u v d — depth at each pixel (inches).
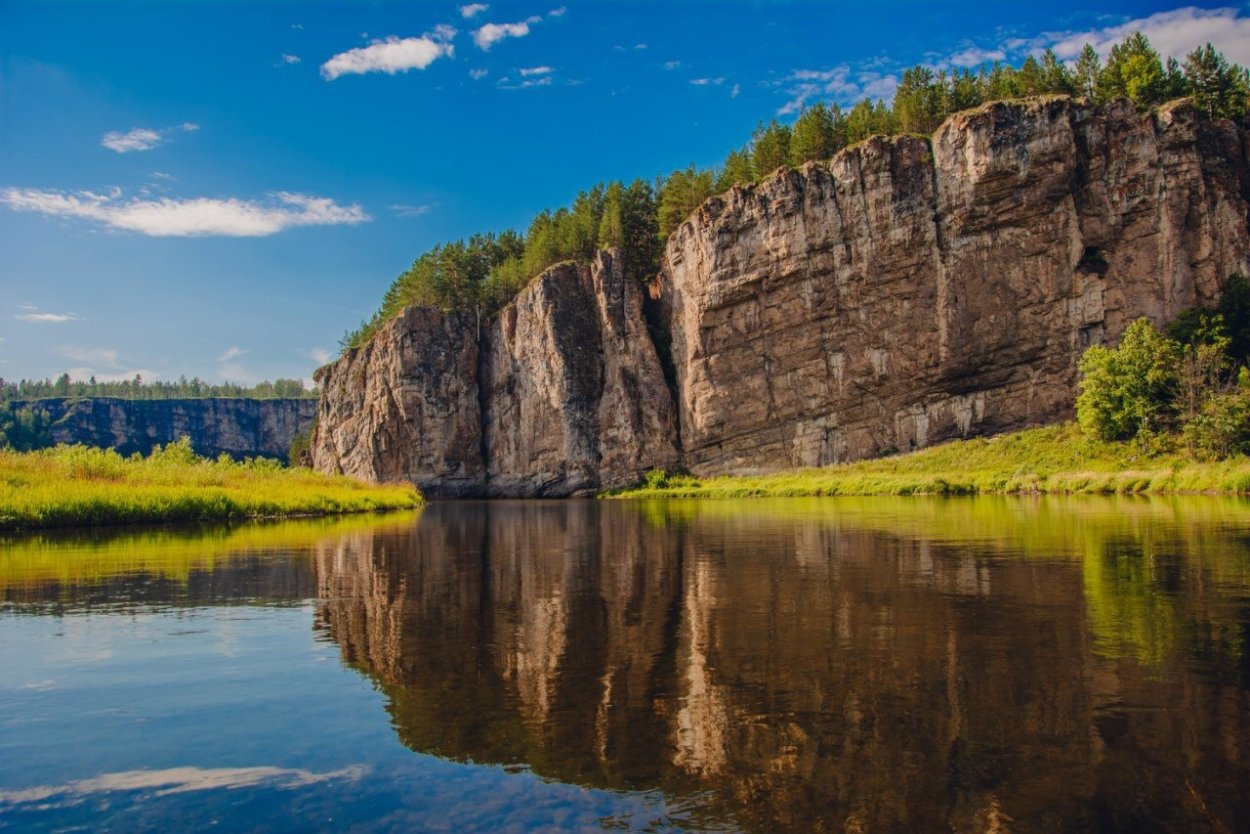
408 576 770.2
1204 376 2549.2
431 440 4315.9
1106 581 657.6
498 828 241.1
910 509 1738.4
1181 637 458.9
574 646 462.9
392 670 412.5
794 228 3503.9
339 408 4827.8
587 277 4215.1
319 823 244.7
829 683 380.8
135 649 459.2
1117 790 262.1
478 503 3213.6
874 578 705.6
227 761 294.4
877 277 3385.8
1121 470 2438.5
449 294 4628.4
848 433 3440.0
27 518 1307.8
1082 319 3137.3
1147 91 3476.9
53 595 647.1
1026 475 2514.8
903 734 313.7
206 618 550.6
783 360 3567.9
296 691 377.1
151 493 1524.4
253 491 1865.2
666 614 558.3
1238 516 1272.1
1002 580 674.8
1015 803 254.1
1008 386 3221.0
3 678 398.9
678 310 3971.5
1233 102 3481.8
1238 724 318.0
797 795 261.7
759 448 3619.6
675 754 297.4
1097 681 377.1
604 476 3969.0
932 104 3693.4
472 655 443.5
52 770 286.5
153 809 254.4
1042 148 3110.2
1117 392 2672.2
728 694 366.3
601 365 4106.8
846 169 3435.0
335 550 1018.1
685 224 3887.8
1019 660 414.9
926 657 424.2
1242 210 3112.7
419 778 278.7
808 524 1380.4
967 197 3213.6
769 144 3927.2
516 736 317.1
